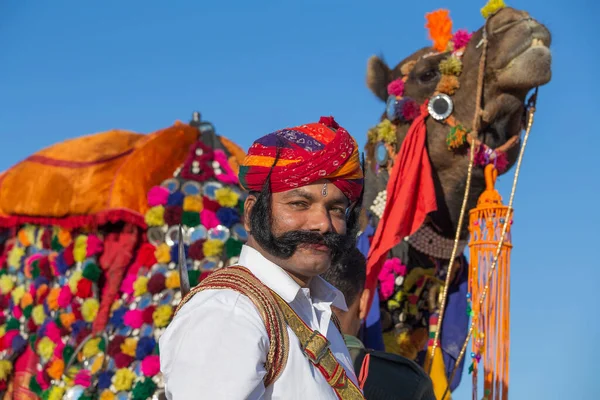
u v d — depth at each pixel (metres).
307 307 2.49
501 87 4.82
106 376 4.78
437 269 5.18
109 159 5.28
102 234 5.09
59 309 5.15
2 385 5.42
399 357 3.39
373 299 4.76
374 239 4.76
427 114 5.02
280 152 2.42
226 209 5.01
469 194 5.05
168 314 4.80
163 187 5.03
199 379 2.07
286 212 2.43
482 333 4.43
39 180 5.35
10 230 5.72
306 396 2.24
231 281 2.32
